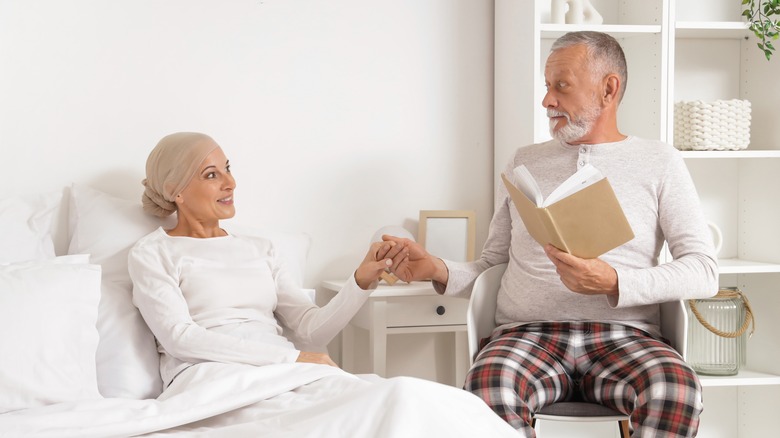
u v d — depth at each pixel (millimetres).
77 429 1589
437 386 1618
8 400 1848
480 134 3051
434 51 3000
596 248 2018
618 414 2092
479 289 2393
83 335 2012
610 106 2336
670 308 2256
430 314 2730
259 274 2385
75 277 2059
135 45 2705
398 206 2986
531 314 2299
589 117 2309
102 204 2479
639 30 2725
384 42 2949
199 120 2777
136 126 2715
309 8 2871
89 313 2047
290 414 1630
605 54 2311
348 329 2881
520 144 2824
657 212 2273
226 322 2260
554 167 2369
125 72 2697
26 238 2338
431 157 3014
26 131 2611
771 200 2934
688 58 3025
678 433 1908
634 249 2246
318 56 2887
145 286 2215
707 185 3053
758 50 2957
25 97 2607
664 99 2762
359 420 1494
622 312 2242
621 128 2979
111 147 2691
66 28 2639
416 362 3033
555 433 2779
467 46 3025
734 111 2779
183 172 2342
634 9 2908
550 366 2178
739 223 3053
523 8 2768
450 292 2480
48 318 1956
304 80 2877
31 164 2619
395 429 1444
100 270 2121
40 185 2627
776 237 2916
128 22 2695
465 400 1651
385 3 2943
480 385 2062
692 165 3051
